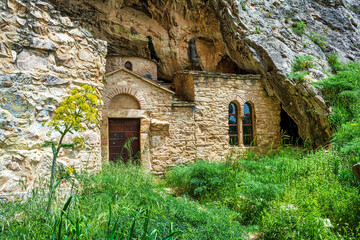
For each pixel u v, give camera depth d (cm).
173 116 850
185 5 1005
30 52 370
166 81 1244
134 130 830
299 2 1112
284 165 519
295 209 337
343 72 813
